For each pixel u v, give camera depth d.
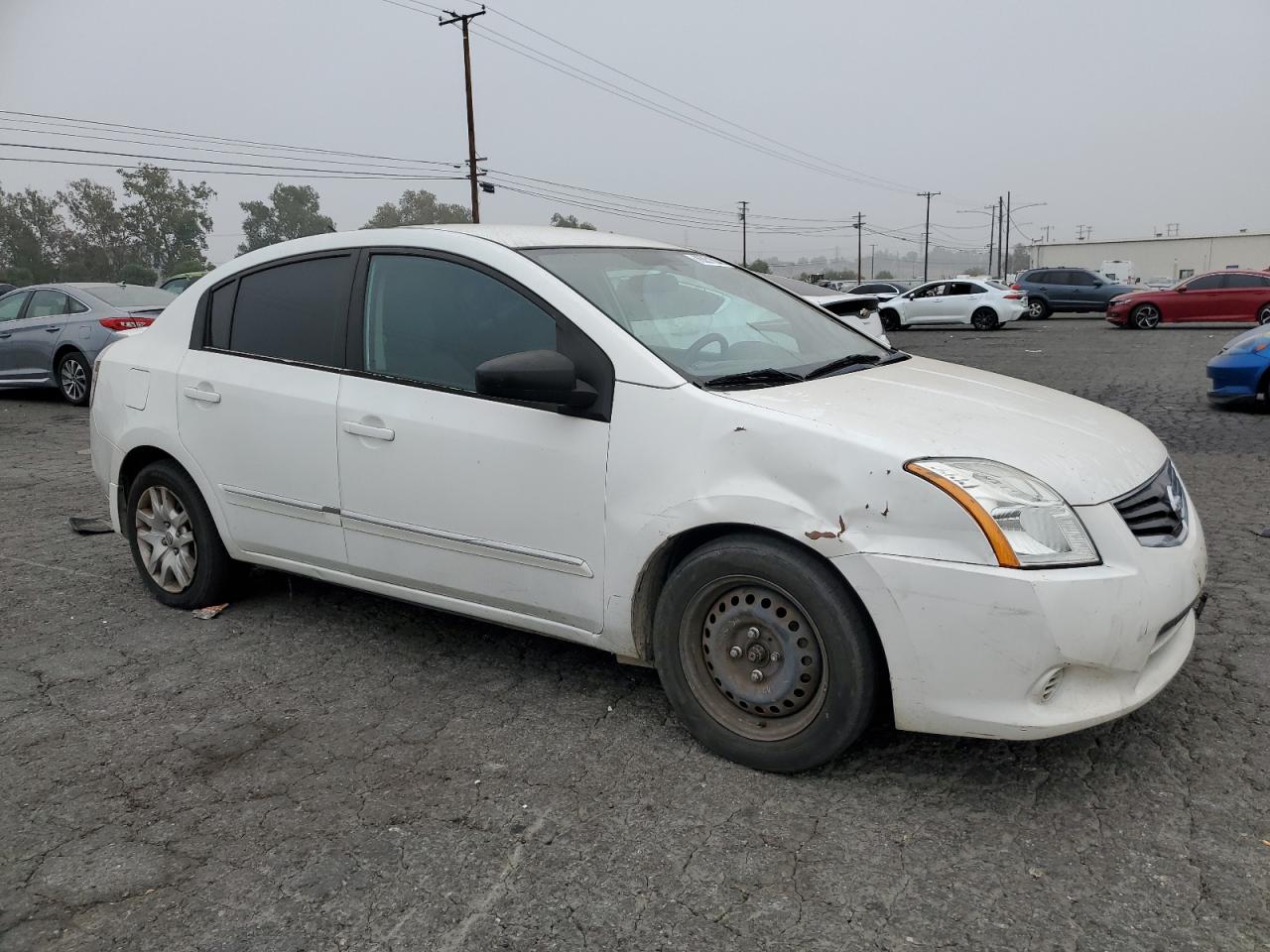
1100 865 2.50
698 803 2.84
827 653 2.81
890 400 3.09
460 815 2.80
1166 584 2.75
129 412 4.41
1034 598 2.56
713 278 3.96
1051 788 2.87
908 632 2.67
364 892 2.47
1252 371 9.56
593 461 3.11
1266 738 3.12
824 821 2.73
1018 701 2.63
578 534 3.16
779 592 2.88
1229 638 3.92
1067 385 12.55
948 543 2.62
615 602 3.14
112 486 4.62
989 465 2.71
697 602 3.02
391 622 4.33
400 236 3.71
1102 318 31.89
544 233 3.79
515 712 3.44
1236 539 5.33
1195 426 9.12
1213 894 2.37
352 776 3.03
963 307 27.55
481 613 3.53
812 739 2.88
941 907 2.36
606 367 3.13
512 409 3.28
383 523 3.61
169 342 4.36
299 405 3.79
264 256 4.10
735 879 2.49
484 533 3.36
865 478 2.70
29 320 12.12
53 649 4.08
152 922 2.36
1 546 5.62
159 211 87.62
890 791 2.88
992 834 2.65
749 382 3.14
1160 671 2.89
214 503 4.17
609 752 3.15
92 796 2.93
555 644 4.06
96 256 86.25
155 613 4.49
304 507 3.84
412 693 3.61
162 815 2.82
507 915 2.37
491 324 3.39
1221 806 2.74
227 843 2.68
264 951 2.26
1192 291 23.81
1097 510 2.69
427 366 3.52
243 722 3.40
